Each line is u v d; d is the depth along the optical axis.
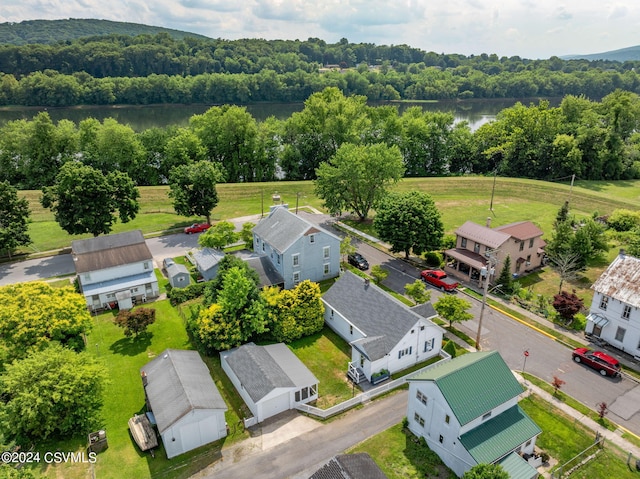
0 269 58.62
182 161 90.06
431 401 30.83
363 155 71.38
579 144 102.38
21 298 39.81
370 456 29.39
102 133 91.44
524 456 30.44
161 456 31.39
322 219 76.94
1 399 33.75
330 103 103.50
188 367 36.50
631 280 42.22
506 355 41.88
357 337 42.44
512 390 31.48
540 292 53.47
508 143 104.19
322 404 36.16
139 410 35.44
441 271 55.50
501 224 74.62
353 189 73.38
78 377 32.25
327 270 56.06
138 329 43.06
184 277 53.88
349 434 33.19
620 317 42.06
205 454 31.52
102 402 36.03
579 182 99.44
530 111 104.19
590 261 60.28
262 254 56.84
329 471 25.92
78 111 164.62
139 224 74.69
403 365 40.38
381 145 72.19
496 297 52.19
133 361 40.91
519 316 48.34
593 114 102.44
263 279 51.28
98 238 54.66
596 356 39.94
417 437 32.81
